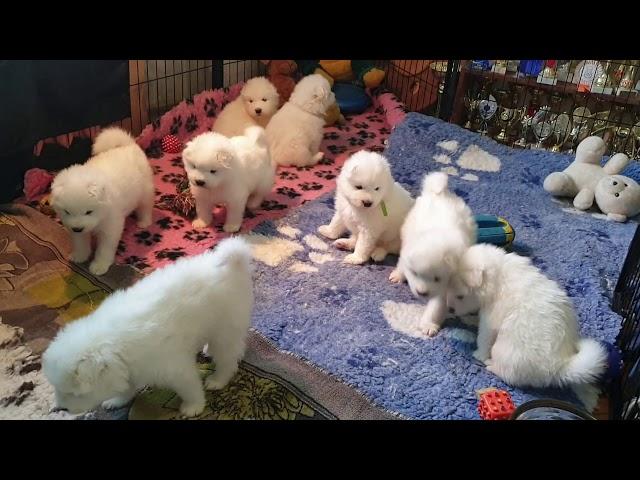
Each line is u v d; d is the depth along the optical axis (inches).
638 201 117.3
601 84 139.5
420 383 77.1
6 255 92.4
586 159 125.7
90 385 58.1
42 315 83.7
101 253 94.0
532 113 152.7
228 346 71.4
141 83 129.3
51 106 110.2
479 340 80.0
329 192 121.9
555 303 74.7
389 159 132.6
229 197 103.8
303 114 131.1
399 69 164.9
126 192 97.2
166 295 64.4
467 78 153.6
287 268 97.6
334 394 74.5
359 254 100.2
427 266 77.2
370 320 87.4
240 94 139.5
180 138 135.6
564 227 113.7
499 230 102.0
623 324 87.8
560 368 73.5
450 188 124.0
